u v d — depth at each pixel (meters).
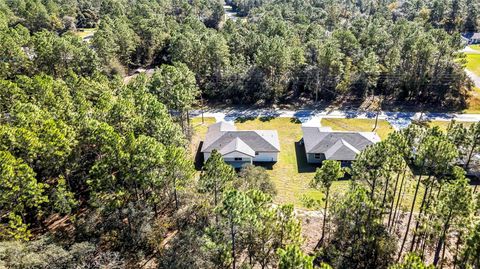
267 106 75.69
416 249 31.69
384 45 82.88
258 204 29.09
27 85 48.66
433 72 74.38
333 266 31.02
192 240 30.03
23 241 29.86
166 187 36.53
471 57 99.12
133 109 44.62
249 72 77.12
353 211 30.45
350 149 52.81
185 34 85.19
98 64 71.44
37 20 107.19
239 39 87.06
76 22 128.88
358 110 73.25
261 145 55.25
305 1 156.88
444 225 27.72
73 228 34.81
